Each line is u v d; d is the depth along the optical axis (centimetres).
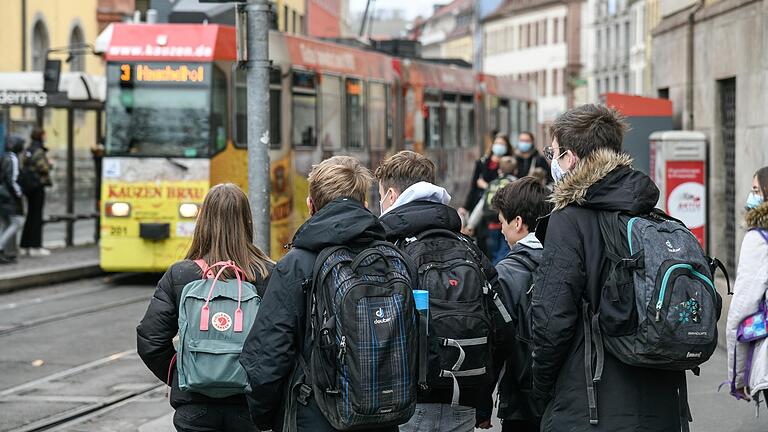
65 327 2497
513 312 968
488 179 3247
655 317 795
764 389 1208
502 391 989
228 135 3084
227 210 984
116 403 1811
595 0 16538
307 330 839
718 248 2844
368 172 892
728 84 2831
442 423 923
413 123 4500
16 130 3925
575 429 831
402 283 823
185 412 973
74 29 6919
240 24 1655
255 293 966
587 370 826
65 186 3956
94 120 4041
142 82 3069
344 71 3738
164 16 3303
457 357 892
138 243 3055
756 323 1193
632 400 823
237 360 945
